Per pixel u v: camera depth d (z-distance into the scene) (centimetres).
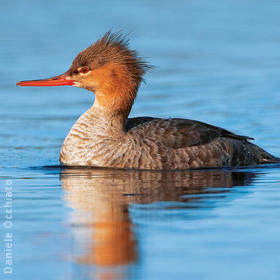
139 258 939
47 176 1472
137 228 1061
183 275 881
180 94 2464
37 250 980
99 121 1562
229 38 3434
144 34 3466
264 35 3488
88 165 1544
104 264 923
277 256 941
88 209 1175
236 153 1617
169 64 2964
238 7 4169
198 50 3203
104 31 3406
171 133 1546
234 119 2117
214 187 1343
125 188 1327
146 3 4216
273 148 1814
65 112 2269
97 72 1575
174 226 1070
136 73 1598
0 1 4112
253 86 2564
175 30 3588
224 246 980
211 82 2650
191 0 4319
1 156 1728
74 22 3634
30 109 2308
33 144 1884
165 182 1384
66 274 894
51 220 1116
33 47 3145
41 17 3778
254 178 1444
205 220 1102
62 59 2898
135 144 1516
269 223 1085
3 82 2603
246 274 883
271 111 2209
